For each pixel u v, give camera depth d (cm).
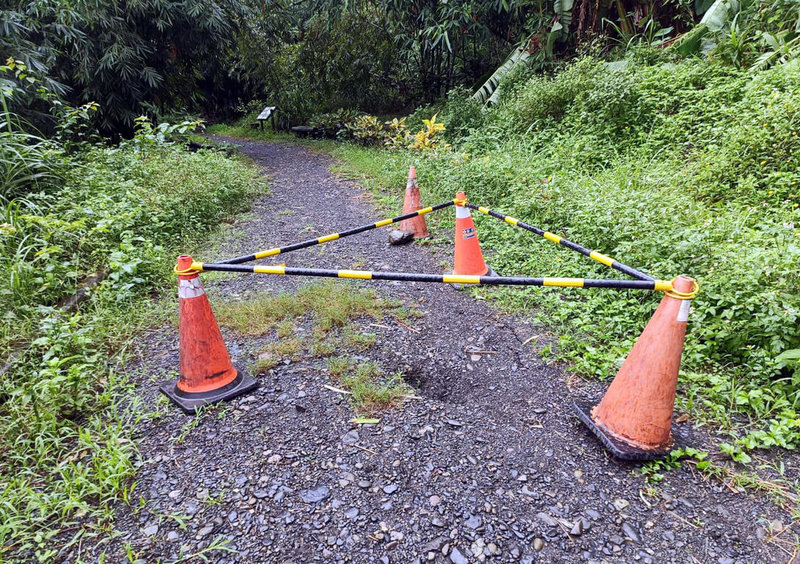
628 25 979
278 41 1563
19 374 291
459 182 647
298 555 193
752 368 280
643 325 336
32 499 211
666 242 371
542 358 320
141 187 581
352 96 1497
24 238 396
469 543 196
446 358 323
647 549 193
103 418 269
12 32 680
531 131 820
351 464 236
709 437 247
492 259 471
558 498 216
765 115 497
